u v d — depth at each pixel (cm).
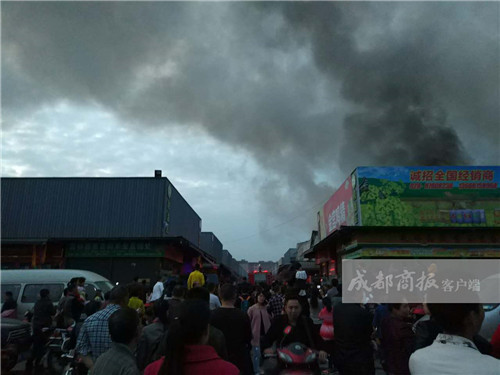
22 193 2786
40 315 828
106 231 2722
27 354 782
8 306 1074
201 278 791
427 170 2014
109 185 2820
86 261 2455
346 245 2230
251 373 461
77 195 2800
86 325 379
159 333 421
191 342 185
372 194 1998
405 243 1941
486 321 576
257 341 654
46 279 1218
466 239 1936
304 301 603
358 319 403
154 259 2461
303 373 356
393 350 395
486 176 1998
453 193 1991
